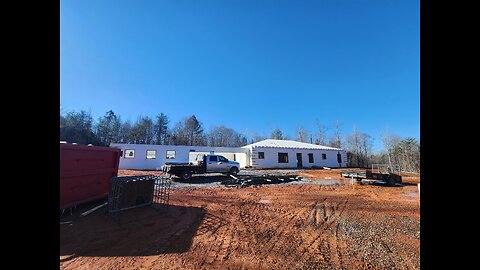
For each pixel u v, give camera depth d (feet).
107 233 16.76
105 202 26.00
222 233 17.25
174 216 21.52
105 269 11.73
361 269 12.10
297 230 18.25
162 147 75.20
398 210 25.09
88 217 20.79
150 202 25.16
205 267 12.09
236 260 12.94
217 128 192.54
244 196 32.71
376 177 46.32
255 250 14.33
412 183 50.85
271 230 18.15
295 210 24.73
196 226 18.72
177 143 173.37
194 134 184.96
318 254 13.87
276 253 13.94
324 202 29.12
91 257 12.98
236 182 45.11
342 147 162.30
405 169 105.40
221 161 54.44
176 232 17.22
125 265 12.16
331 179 55.88
